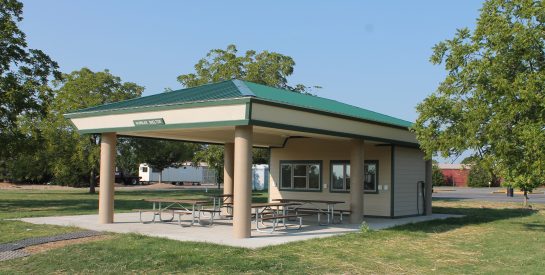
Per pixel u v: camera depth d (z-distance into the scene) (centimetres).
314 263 1014
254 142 2003
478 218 2025
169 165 5603
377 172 1975
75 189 4716
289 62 3816
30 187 5131
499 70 1392
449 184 6438
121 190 4712
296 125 1353
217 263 991
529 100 1271
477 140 1403
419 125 1528
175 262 991
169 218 1814
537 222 1897
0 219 1709
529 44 1335
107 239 1262
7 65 2434
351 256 1097
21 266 975
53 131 3800
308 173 2097
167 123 1388
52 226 1505
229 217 1867
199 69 3819
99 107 1631
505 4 1412
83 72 4006
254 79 3650
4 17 2439
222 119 1270
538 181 1333
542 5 1325
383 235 1426
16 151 2495
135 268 953
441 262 1059
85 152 3872
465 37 1477
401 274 942
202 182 6988
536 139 1230
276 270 945
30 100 2488
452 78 1468
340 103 2067
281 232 1452
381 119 1877
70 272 927
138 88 4244
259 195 3834
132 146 4212
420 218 1973
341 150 2017
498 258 1110
